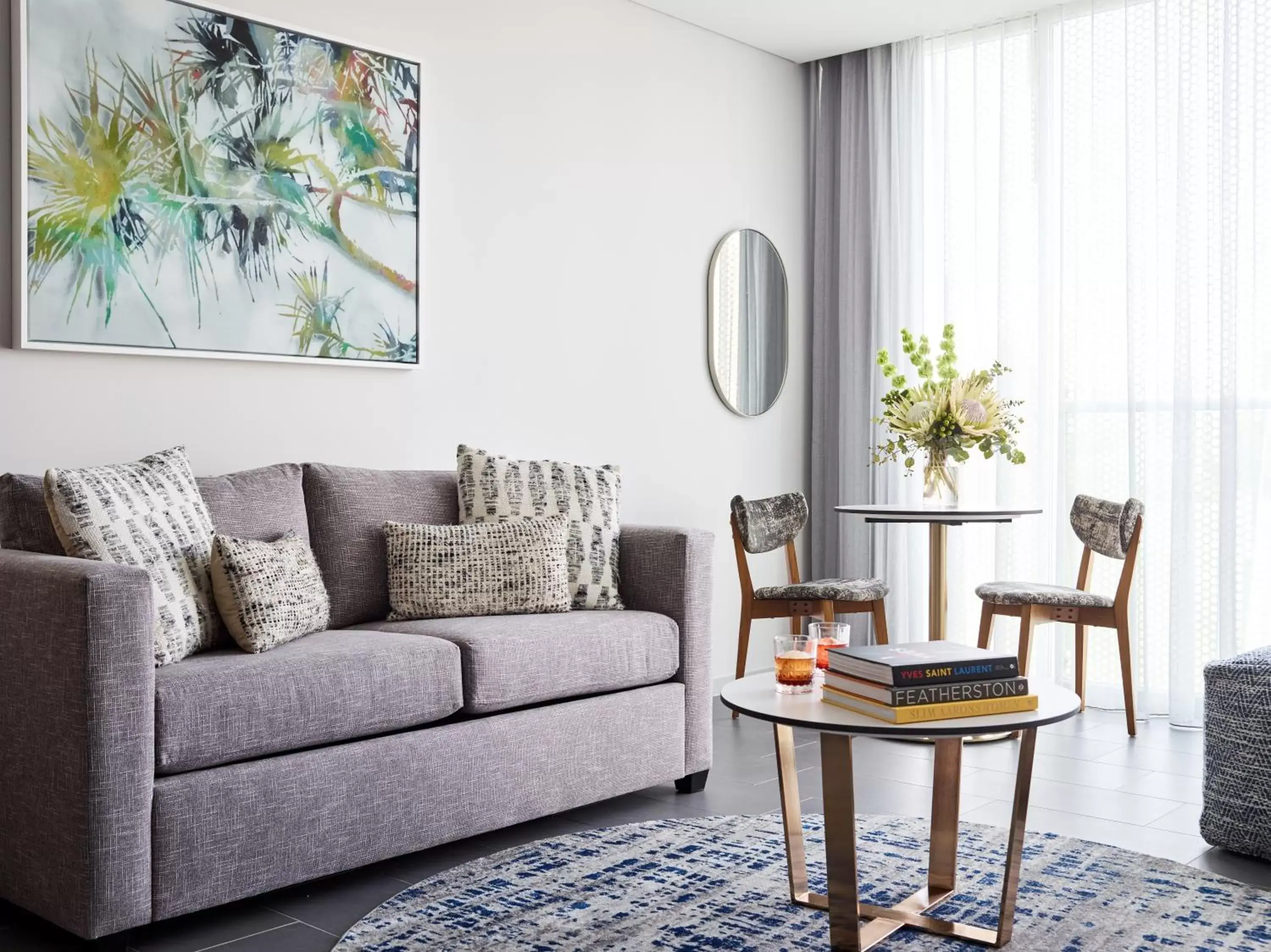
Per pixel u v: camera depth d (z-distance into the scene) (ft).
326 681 8.26
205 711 7.60
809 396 17.87
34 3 9.75
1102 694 15.06
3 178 9.73
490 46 13.30
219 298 10.89
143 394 10.50
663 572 11.15
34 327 9.78
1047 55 15.40
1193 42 14.20
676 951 7.27
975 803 10.67
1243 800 9.18
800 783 11.42
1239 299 13.88
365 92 12.00
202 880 7.55
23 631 7.48
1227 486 13.78
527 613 10.73
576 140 14.28
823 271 17.63
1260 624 13.96
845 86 17.30
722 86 16.29
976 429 13.66
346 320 11.85
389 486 11.18
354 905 8.20
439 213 12.81
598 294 14.57
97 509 8.29
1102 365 14.98
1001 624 15.92
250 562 8.81
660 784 11.07
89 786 7.09
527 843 9.52
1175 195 14.28
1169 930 7.62
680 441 15.72
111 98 10.19
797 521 15.11
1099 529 13.62
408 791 8.66
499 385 13.43
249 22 11.10
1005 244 15.75
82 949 7.44
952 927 7.54
